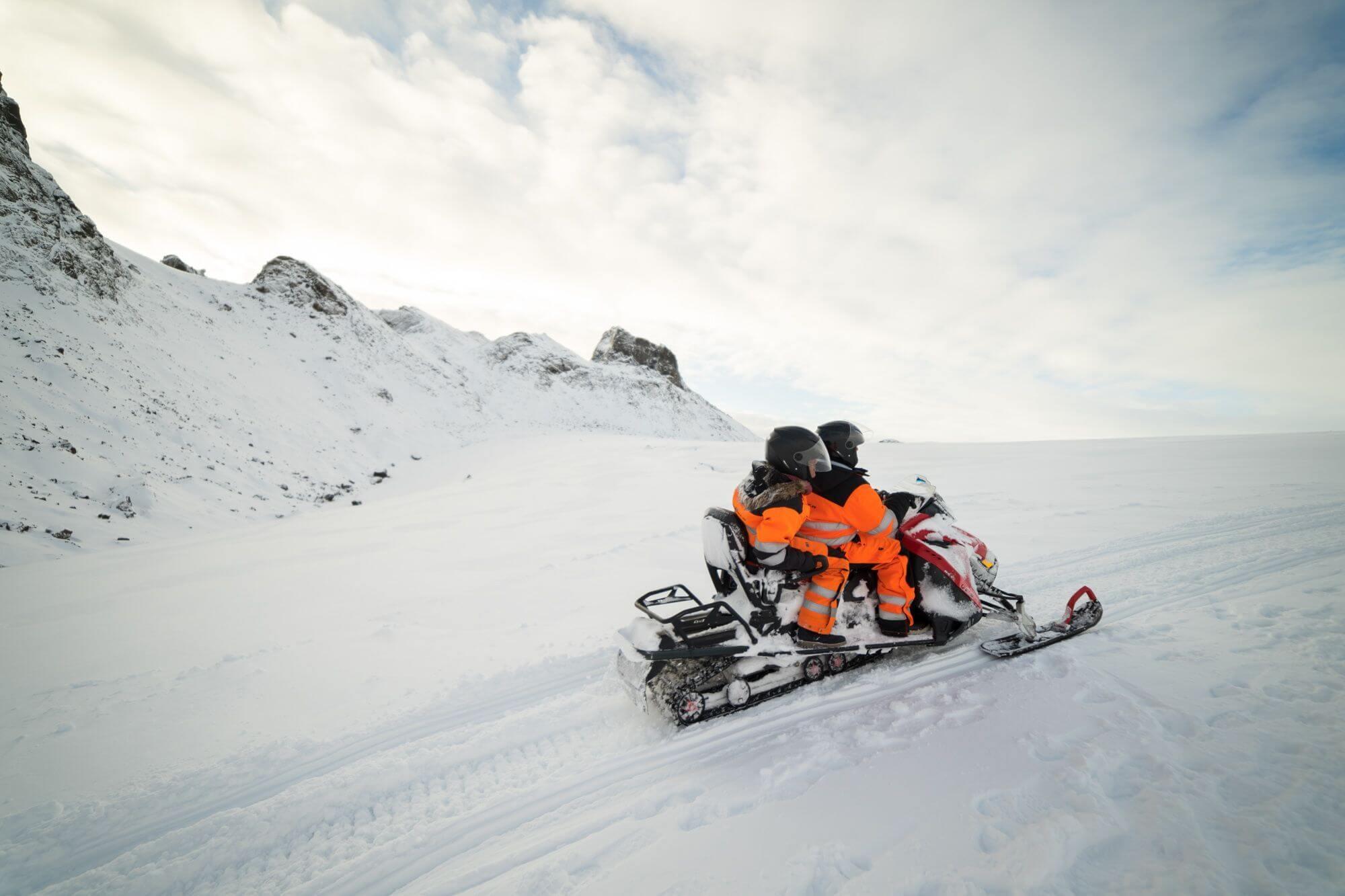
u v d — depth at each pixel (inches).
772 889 78.3
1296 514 283.9
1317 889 70.0
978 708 122.0
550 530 409.1
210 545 443.2
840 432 140.9
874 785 99.2
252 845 101.5
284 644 198.1
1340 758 93.8
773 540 125.5
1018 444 895.1
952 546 151.3
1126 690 122.5
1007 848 80.9
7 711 152.7
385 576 296.2
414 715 141.2
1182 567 212.4
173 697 155.5
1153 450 680.4
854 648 139.9
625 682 133.3
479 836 99.9
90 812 109.7
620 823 98.1
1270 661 128.6
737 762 112.8
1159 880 73.2
